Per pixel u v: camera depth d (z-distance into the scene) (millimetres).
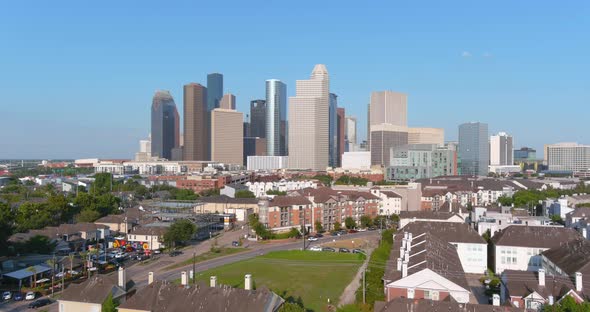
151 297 97188
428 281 109812
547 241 156250
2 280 149500
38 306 126625
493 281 141875
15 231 199750
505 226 181625
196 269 169500
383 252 164875
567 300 86562
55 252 185125
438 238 153125
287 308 93562
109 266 171375
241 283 148750
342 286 146750
